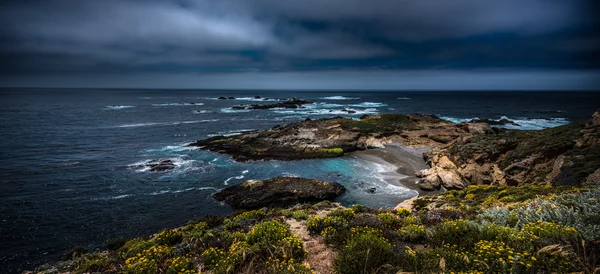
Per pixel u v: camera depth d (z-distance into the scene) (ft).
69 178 91.09
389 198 75.61
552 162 68.28
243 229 39.75
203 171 100.32
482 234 24.99
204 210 70.44
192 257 28.07
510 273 17.69
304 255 26.53
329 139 134.00
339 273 21.94
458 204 51.16
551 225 23.45
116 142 145.38
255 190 77.56
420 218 37.09
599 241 19.86
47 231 59.62
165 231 38.09
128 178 92.02
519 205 35.50
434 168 89.81
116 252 36.40
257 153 120.26
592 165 55.47
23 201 73.61
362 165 106.73
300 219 43.24
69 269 35.81
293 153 120.57
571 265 17.95
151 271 24.49
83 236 58.03
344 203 72.95
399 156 116.67
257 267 24.13
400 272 19.58
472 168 83.46
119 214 67.67
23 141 142.72
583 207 28.04
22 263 49.34
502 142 87.71
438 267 20.45
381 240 25.08
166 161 109.29
